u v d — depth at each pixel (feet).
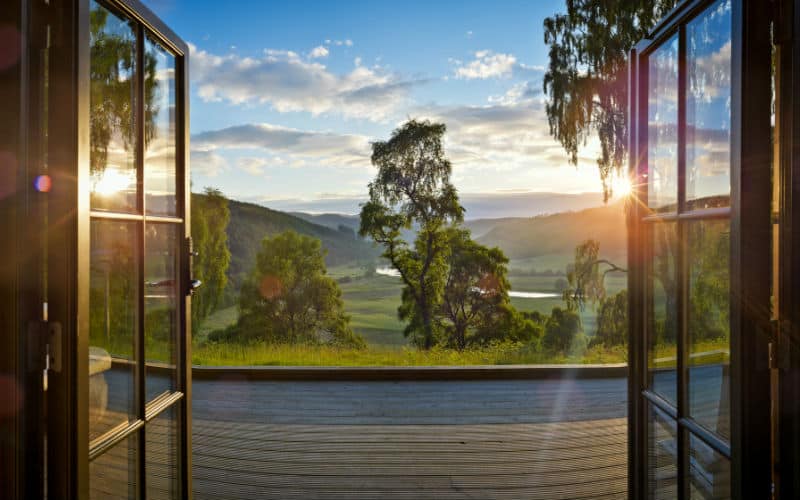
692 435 5.82
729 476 4.95
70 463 4.80
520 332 58.95
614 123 31.07
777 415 4.43
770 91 4.49
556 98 31.91
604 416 14.07
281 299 60.08
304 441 12.35
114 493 5.77
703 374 5.54
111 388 5.71
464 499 9.52
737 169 4.55
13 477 4.61
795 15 4.28
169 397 7.20
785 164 4.38
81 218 4.86
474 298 60.13
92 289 5.32
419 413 14.35
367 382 17.49
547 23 31.89
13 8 4.55
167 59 7.45
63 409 4.77
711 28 5.31
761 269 4.47
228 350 33.81
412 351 35.91
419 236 60.85
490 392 16.28
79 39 4.84
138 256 6.38
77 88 4.80
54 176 4.78
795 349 4.31
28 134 4.66
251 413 14.39
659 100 6.87
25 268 4.64
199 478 10.42
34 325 4.69
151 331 6.80
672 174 6.39
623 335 36.65
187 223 7.77
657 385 6.98
